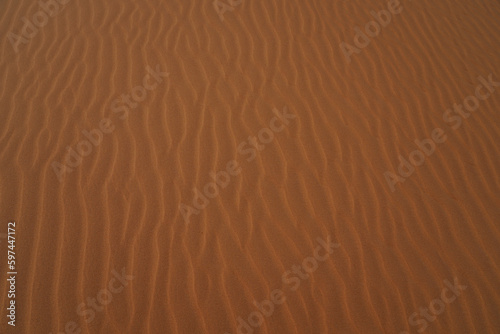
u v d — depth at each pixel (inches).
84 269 163.6
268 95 237.5
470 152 225.6
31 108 210.2
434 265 180.4
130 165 196.1
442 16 311.7
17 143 195.5
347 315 163.6
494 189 210.4
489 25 311.6
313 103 237.3
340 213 193.0
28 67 229.0
